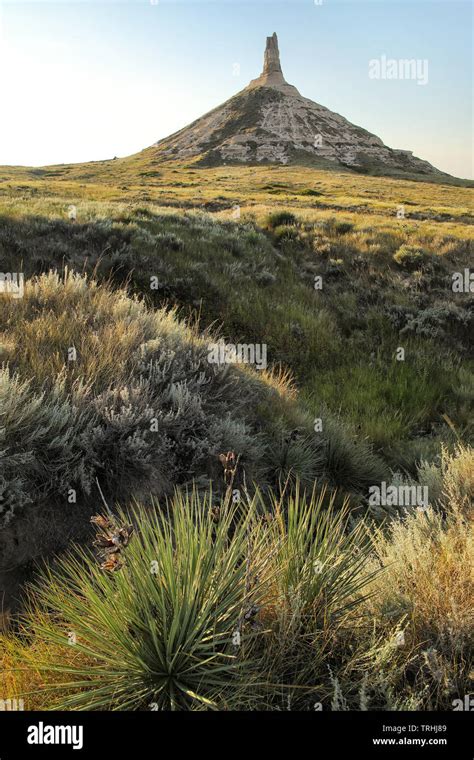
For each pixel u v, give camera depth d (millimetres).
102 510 3555
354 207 35688
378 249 15992
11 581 3049
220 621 2422
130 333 5281
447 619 2594
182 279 10523
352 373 9000
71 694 2311
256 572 2553
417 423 7496
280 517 3033
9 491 3131
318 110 188250
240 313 10141
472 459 5082
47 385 4180
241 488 4441
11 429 3441
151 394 4531
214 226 16078
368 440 6719
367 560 3129
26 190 42188
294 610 2420
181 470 4207
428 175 127625
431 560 3076
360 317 11914
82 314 5648
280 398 6199
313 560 2730
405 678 2412
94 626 2414
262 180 82250
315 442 5668
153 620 2227
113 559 2354
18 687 2344
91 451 3666
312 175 97500
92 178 100562
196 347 5758
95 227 11906
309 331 10219
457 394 8664
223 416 5098
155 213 16453
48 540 3268
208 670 2221
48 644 2553
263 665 2379
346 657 2484
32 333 4836
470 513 4152
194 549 2498
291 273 13938
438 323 11742
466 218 34938
